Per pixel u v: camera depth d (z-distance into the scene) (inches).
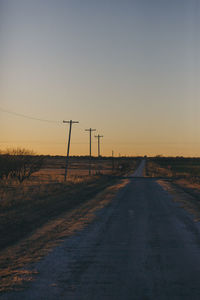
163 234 533.0
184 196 1192.8
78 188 1537.9
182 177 2903.5
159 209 847.1
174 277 315.9
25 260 382.0
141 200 1067.3
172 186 1742.1
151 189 1531.7
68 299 262.5
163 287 287.9
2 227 587.8
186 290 280.4
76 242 475.8
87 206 914.7
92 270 339.6
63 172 3565.5
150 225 617.0
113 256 396.8
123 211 812.0
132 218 701.3
